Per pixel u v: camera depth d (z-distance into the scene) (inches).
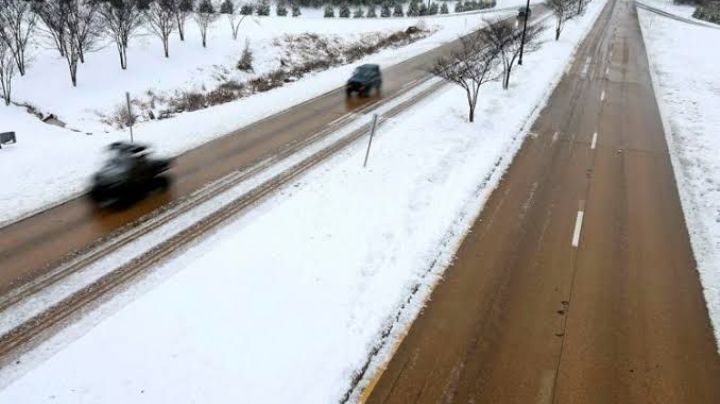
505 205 540.7
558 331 349.4
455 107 929.5
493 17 2242.9
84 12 1109.1
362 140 733.9
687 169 680.4
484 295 386.3
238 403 283.0
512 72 1238.9
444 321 354.9
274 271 406.3
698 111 974.4
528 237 476.1
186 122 794.8
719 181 638.5
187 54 1183.6
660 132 837.8
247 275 400.5
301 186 571.2
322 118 839.1
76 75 990.4
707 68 1376.7
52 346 323.9
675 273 430.0
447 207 528.4
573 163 676.1
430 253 441.1
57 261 412.5
